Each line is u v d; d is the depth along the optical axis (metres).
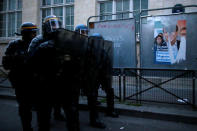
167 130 3.60
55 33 2.39
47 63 2.38
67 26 9.77
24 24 3.27
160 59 6.01
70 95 2.34
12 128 3.71
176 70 4.59
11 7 11.26
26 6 10.52
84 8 8.98
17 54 3.01
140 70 5.00
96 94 3.58
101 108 4.68
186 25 5.65
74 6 9.25
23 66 2.82
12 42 3.16
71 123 2.33
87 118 4.23
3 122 4.07
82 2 9.02
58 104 2.44
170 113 4.11
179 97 4.57
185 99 4.59
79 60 2.34
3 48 10.64
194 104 4.44
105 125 3.68
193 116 3.90
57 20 2.72
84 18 8.97
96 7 8.83
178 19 5.73
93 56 2.45
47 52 2.39
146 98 5.01
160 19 5.94
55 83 2.35
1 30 11.58
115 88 5.33
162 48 5.96
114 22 6.44
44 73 2.39
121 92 5.51
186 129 3.65
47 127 2.47
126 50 6.32
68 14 9.75
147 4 7.96
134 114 4.42
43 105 2.44
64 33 2.29
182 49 5.75
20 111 3.03
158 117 4.19
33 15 10.31
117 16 8.52
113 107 4.37
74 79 2.34
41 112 2.45
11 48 3.09
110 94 4.30
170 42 5.87
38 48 2.48
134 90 5.11
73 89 2.34
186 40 5.68
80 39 2.35
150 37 6.11
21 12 10.98
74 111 2.34
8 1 11.34
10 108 5.17
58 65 2.33
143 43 6.21
